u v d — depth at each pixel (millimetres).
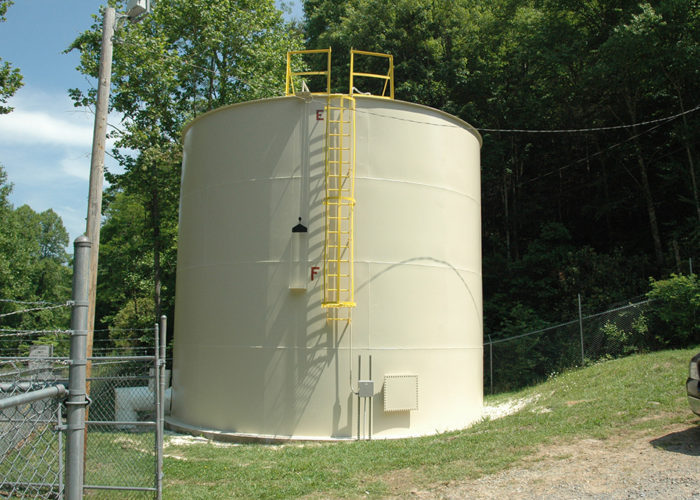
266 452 9281
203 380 11398
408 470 7402
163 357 6453
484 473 6871
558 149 28203
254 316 10906
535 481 6402
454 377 11438
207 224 11891
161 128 23453
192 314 11984
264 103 11531
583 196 27297
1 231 41312
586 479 6285
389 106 11500
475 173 13211
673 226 23641
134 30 21109
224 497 6766
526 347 17688
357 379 10500
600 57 22094
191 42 24281
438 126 11969
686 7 18750
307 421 10367
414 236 11273
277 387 10547
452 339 11523
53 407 6062
